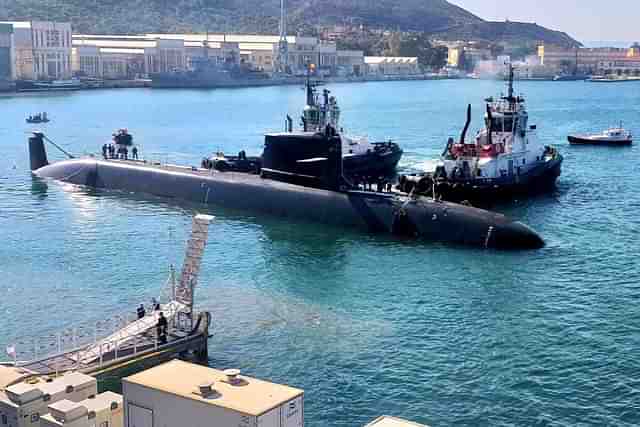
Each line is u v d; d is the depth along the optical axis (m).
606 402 37.97
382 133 160.25
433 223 66.81
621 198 87.81
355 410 37.38
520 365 41.94
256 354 43.53
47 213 80.69
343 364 42.22
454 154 87.00
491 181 83.44
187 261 45.03
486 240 64.31
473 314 49.50
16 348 44.84
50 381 33.72
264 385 30.14
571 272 58.09
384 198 70.44
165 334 42.00
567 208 82.38
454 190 79.81
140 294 54.53
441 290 54.12
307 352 43.75
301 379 40.56
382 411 37.31
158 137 151.12
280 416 28.53
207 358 43.06
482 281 56.03
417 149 133.12
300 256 62.66
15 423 31.78
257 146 138.25
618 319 48.41
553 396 38.62
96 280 57.91
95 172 94.44
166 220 76.31
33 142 105.19
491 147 86.06
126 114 198.38
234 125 174.38
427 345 44.66
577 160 119.31
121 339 41.59
